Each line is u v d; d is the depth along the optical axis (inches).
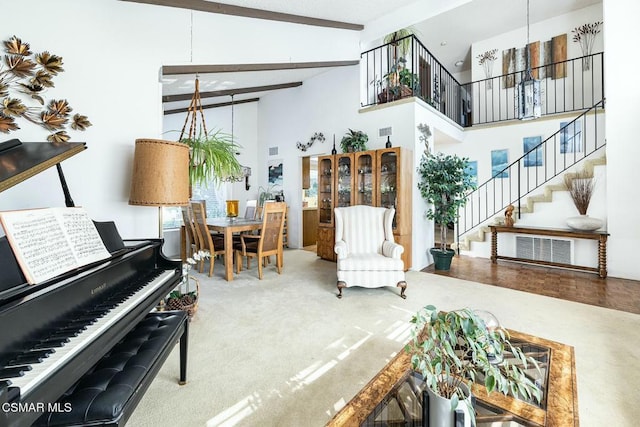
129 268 68.6
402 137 185.5
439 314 44.3
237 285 150.6
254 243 175.9
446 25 255.1
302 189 254.5
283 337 94.9
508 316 109.9
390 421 45.2
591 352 84.3
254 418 60.7
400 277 131.9
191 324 104.6
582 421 58.7
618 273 159.6
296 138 252.1
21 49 79.5
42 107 83.1
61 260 51.7
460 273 173.0
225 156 137.9
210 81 183.6
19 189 79.7
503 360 41.9
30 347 40.8
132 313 55.7
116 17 95.7
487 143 238.5
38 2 82.2
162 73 117.6
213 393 68.2
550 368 52.4
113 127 95.0
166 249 223.5
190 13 112.8
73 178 88.1
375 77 224.2
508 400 45.2
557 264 179.8
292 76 222.7
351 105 212.2
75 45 87.9
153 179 85.1
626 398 65.1
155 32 103.9
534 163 217.8
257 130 284.2
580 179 178.9
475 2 226.4
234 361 81.2
